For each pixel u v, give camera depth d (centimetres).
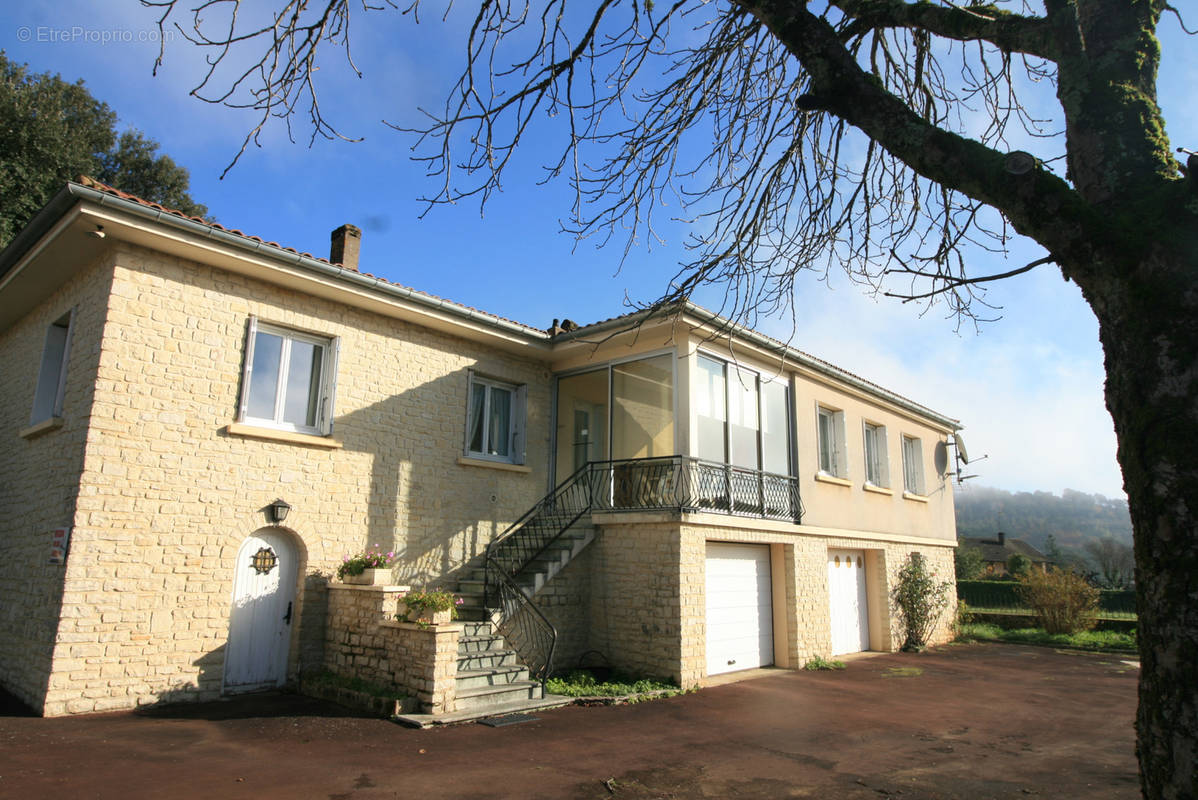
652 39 498
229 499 926
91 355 862
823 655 1355
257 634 948
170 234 862
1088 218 272
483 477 1229
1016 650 1714
